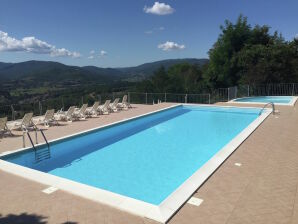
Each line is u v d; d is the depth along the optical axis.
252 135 8.86
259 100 22.14
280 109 14.98
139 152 9.10
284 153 6.93
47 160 8.37
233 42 30.50
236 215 4.00
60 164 8.02
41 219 4.02
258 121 11.02
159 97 21.50
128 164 7.96
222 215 4.01
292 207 4.21
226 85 31.55
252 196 4.59
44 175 5.71
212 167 5.85
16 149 8.21
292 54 29.11
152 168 7.63
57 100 15.70
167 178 6.95
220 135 11.30
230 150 7.08
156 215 4.00
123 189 6.35
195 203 4.38
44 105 14.88
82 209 4.27
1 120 9.76
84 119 13.48
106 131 11.60
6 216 4.13
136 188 6.40
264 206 4.25
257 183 5.11
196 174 5.46
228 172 5.67
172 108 17.73
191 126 13.12
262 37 30.28
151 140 10.60
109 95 19.50
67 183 5.27
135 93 20.95
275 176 5.43
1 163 6.53
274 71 27.19
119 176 7.09
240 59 28.69
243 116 15.53
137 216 4.03
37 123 12.09
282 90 24.12
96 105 14.75
